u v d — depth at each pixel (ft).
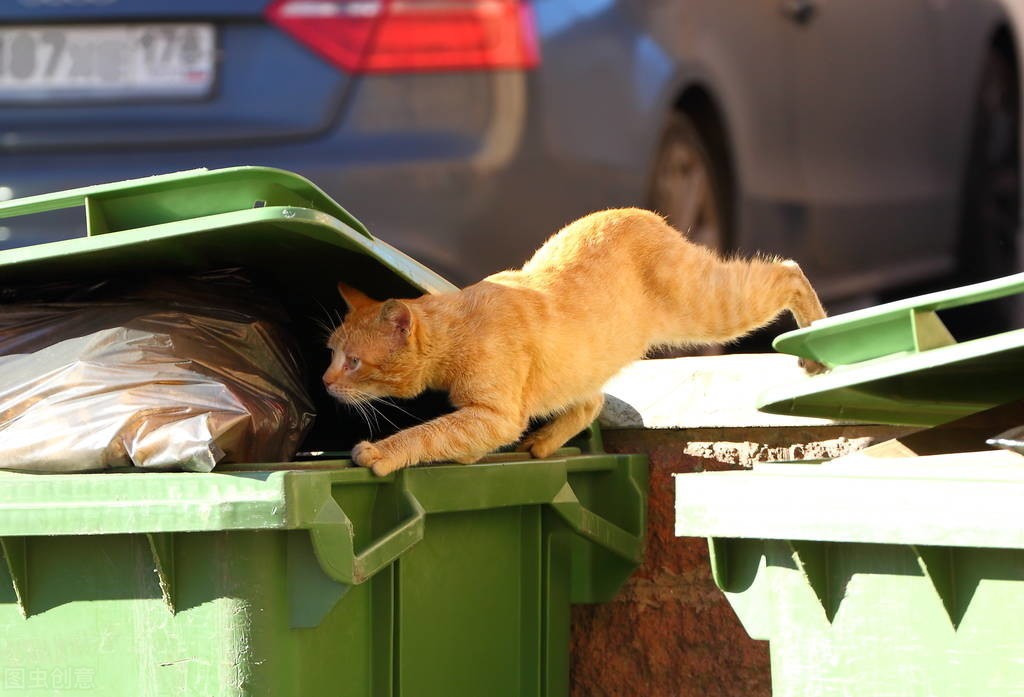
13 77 28.17
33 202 16.74
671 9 31.14
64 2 27.89
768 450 20.77
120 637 15.17
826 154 35.88
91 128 28.07
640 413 21.35
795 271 24.23
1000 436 15.49
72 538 15.31
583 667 21.39
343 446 21.85
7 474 15.98
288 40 27.73
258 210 15.52
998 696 13.39
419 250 28.07
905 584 13.99
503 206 28.30
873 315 16.06
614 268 21.57
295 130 27.76
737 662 20.68
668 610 21.04
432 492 16.84
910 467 14.97
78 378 16.39
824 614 14.51
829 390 16.33
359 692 16.19
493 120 28.04
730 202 32.99
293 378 17.97
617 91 29.71
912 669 13.94
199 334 17.30
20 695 15.55
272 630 14.78
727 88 32.50
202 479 14.67
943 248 39.96
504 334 19.35
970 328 41.04
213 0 27.68
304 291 20.02
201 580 14.87
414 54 27.78
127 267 17.51
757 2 33.68
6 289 18.47
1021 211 41.75
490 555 18.30
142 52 27.99
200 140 27.86
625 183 29.94
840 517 14.06
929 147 39.24
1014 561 13.29
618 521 20.75
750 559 15.40
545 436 20.52
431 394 20.84
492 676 18.35
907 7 38.70
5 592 15.56
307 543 14.83
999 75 41.88
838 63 36.24
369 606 16.35
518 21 28.17
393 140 27.81
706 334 23.47
